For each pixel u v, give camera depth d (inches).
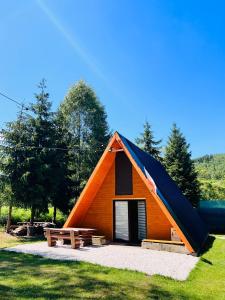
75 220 574.2
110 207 564.7
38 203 777.6
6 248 473.4
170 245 438.0
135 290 252.4
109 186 572.7
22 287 253.8
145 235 525.7
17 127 816.9
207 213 965.8
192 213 697.0
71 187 1003.3
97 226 569.6
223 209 952.3
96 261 362.6
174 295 242.8
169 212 436.8
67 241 526.3
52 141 869.2
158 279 285.4
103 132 1346.0
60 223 1035.9
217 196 1542.8
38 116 868.0
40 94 888.9
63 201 994.1
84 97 1314.0
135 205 549.6
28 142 820.6
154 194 453.7
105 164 542.0
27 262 358.0
